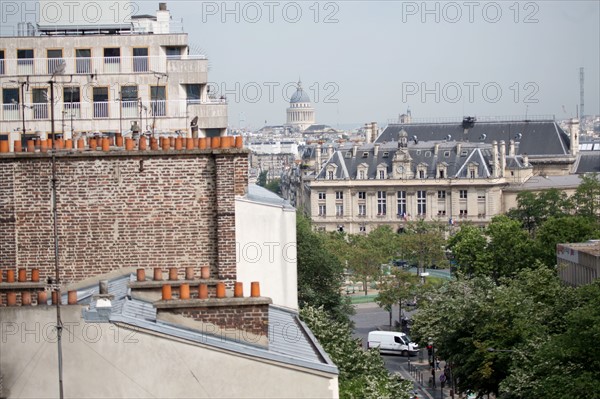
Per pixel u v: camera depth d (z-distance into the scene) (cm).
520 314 16962
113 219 8162
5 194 8125
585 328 14238
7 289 7731
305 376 6638
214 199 8206
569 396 13500
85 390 6562
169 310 6881
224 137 8238
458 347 18062
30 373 6569
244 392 6600
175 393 6575
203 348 6581
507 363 16588
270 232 8750
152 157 8162
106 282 7175
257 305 6944
